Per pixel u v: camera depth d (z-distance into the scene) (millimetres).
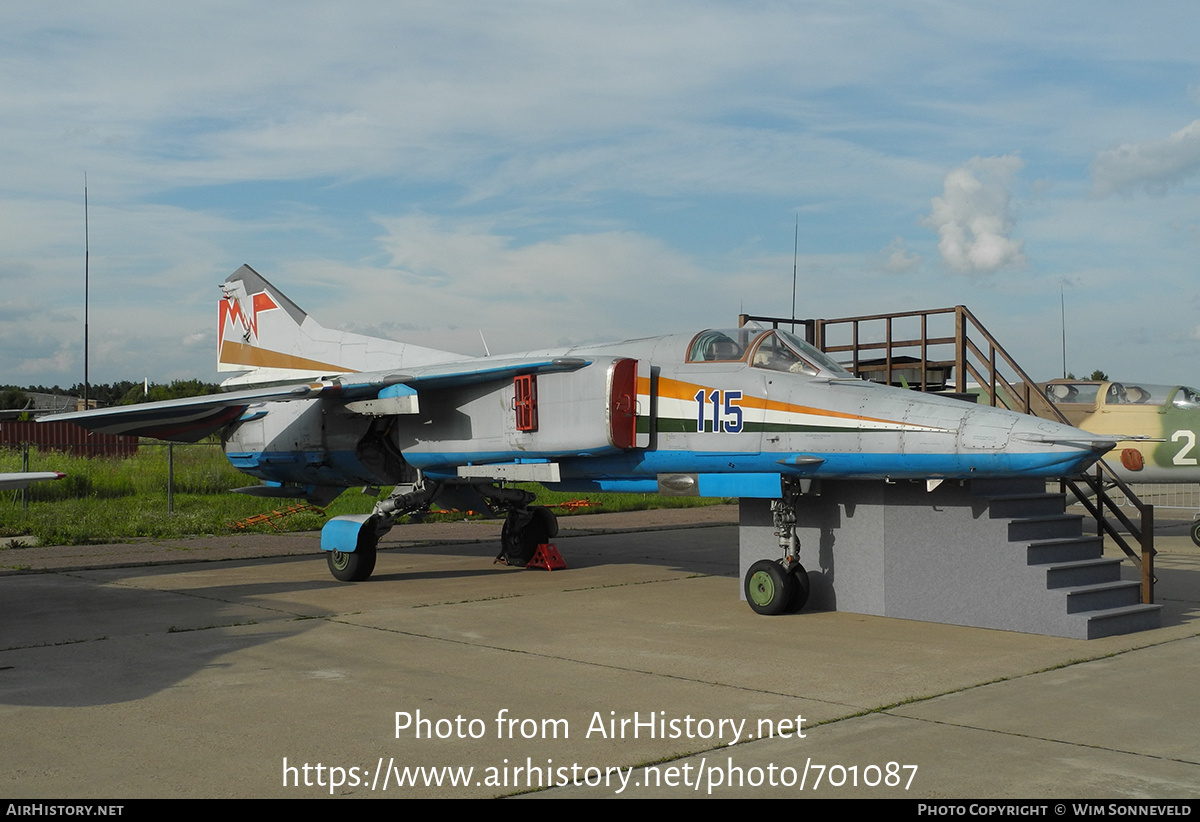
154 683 7375
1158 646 8719
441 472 13914
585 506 25531
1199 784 5113
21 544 17281
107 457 31344
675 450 11203
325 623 9914
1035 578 9266
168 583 12930
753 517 11578
